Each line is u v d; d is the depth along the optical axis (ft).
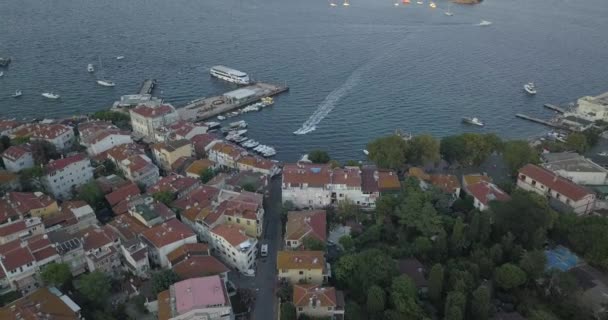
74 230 581.53
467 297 480.23
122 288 514.27
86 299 483.51
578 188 646.33
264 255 583.99
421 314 463.01
